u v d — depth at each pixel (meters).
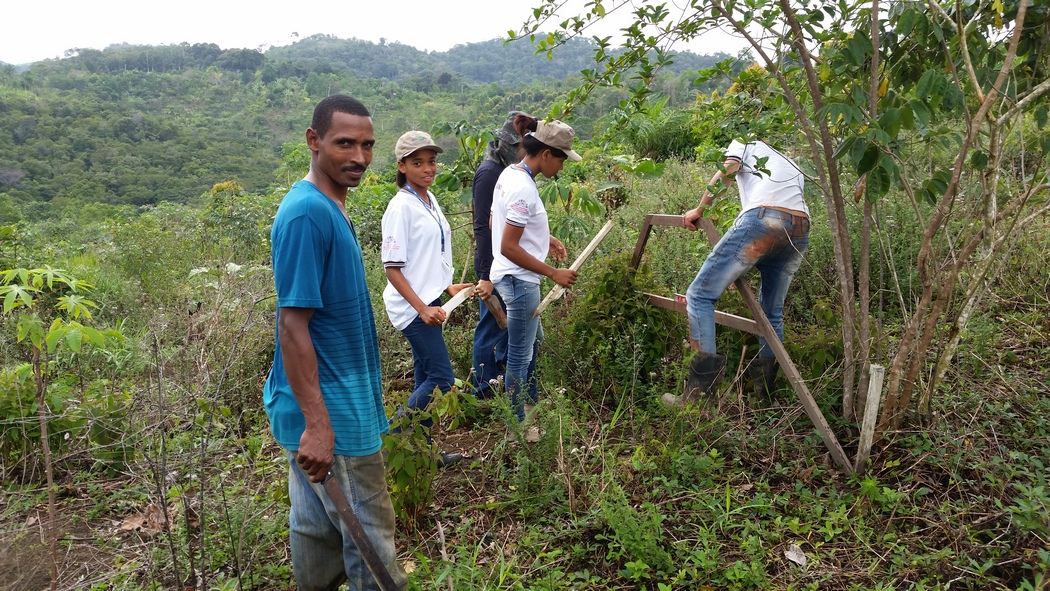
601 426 3.87
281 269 2.04
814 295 4.94
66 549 3.25
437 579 2.69
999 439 3.33
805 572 2.70
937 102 2.82
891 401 3.36
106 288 7.25
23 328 2.58
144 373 4.77
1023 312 4.57
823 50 3.24
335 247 2.11
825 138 3.29
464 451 3.96
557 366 4.58
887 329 4.29
